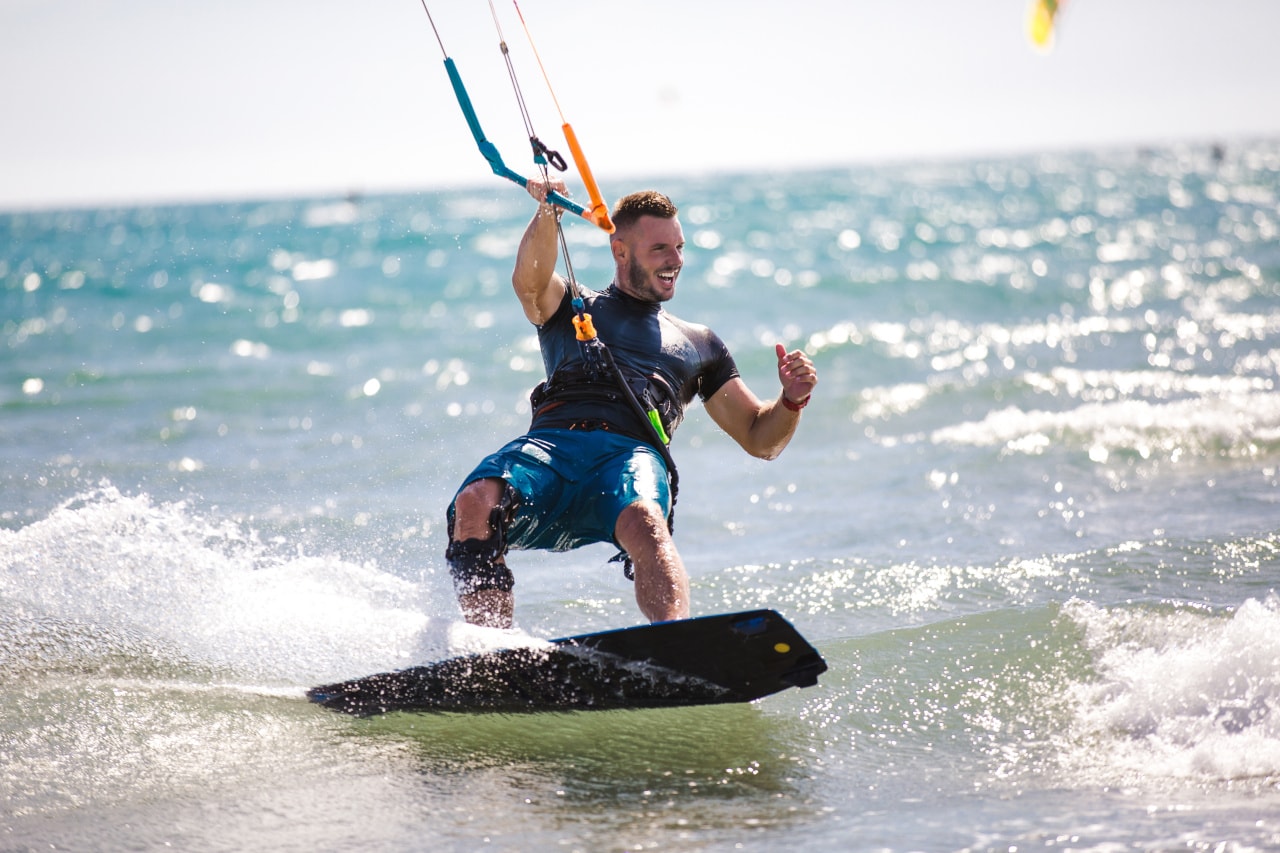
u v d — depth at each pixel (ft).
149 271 365.61
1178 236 348.79
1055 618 49.24
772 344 156.97
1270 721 37.93
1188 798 34.17
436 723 43.11
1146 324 159.12
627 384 49.34
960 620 50.67
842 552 64.90
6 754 40.04
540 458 47.80
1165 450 84.64
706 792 36.76
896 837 32.55
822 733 41.24
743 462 94.38
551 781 37.81
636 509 45.57
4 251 526.57
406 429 113.19
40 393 137.49
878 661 47.29
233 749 40.63
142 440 108.37
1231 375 116.06
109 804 36.52
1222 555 57.67
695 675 41.50
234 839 34.09
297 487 86.17
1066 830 32.27
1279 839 30.58
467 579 44.80
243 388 138.31
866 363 141.08
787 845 32.45
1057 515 69.72
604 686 42.55
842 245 372.58
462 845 33.27
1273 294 188.75
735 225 500.33
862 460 90.84
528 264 49.62
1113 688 42.42
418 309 226.38
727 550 68.18
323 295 263.90
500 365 152.25
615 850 32.60
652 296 51.88
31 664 47.32
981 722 41.47
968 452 89.56
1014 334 157.07
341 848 33.35
